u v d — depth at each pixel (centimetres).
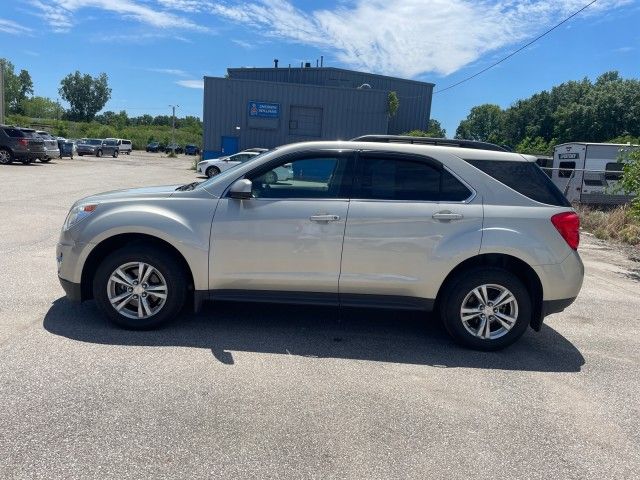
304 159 461
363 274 449
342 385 379
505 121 7631
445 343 478
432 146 468
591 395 387
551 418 349
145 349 421
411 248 446
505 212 448
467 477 280
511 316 454
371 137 498
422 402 361
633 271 880
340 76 4156
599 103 5566
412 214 445
